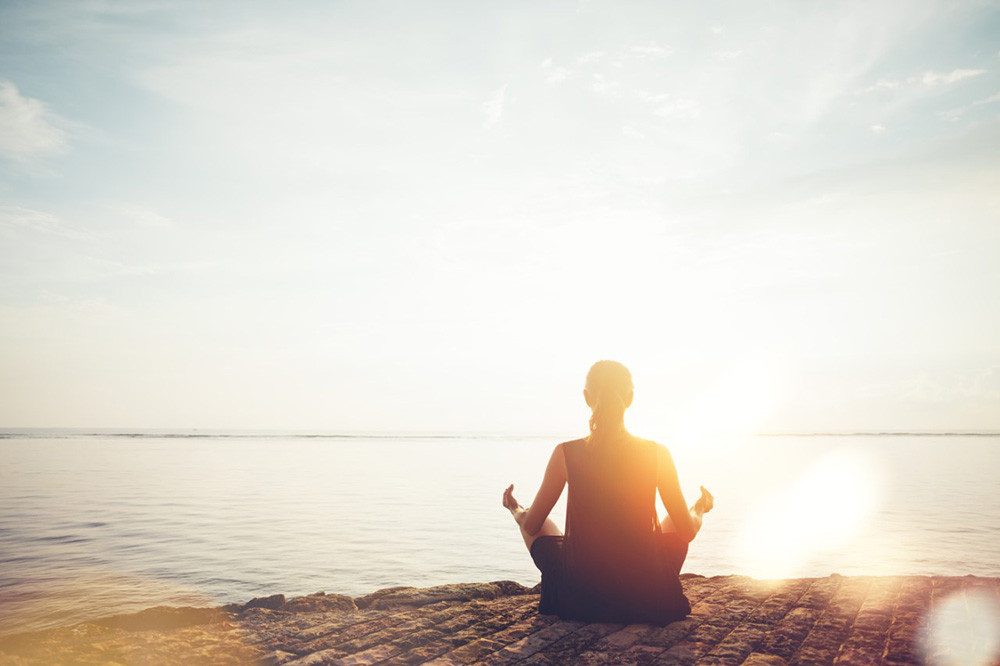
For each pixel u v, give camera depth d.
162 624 3.41
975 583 4.26
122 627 3.35
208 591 18.28
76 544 25.20
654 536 3.36
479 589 4.19
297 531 29.09
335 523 31.84
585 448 3.36
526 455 125.12
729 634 3.17
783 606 3.70
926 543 27.19
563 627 3.28
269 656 2.85
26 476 58.88
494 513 36.75
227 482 56.34
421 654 2.88
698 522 3.36
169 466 77.62
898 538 28.39
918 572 21.78
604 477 3.31
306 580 19.77
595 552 3.33
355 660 2.80
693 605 3.72
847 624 3.34
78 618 15.36
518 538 27.83
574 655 2.86
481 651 2.92
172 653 2.87
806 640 3.08
